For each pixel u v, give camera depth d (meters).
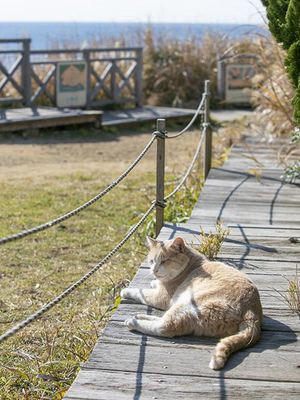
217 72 18.25
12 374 4.46
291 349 3.90
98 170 10.69
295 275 5.12
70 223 7.93
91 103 15.94
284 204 7.33
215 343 3.95
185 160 11.37
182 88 18.20
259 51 11.31
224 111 17.48
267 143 10.49
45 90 15.23
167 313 4.04
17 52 14.62
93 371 3.63
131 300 4.59
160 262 4.34
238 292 4.05
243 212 6.97
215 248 5.48
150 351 3.86
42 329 5.14
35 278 6.25
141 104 16.97
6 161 11.12
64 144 12.73
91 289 5.98
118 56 18.00
